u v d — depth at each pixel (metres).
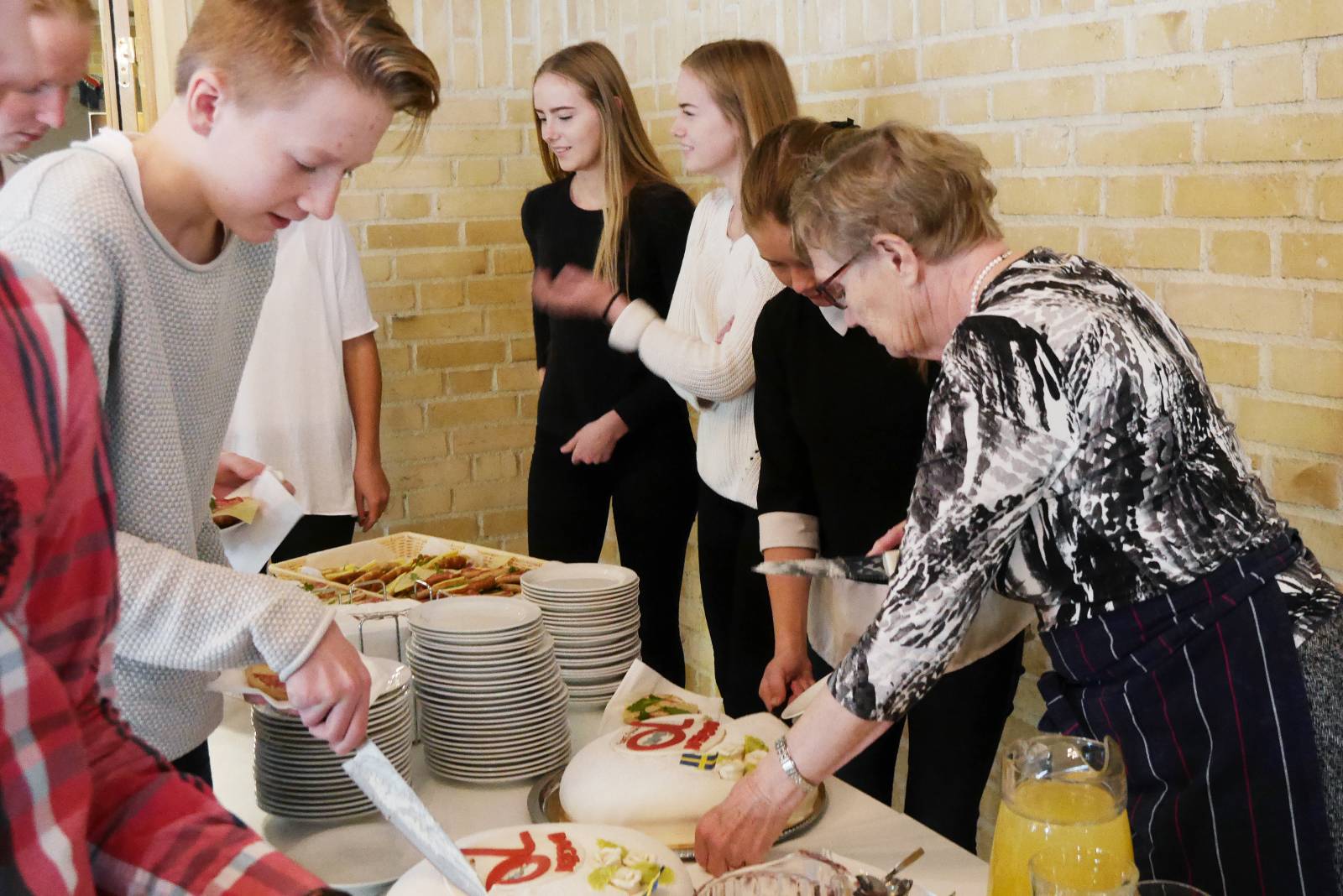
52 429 0.58
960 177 1.37
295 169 1.21
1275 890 1.27
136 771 0.73
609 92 3.05
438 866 0.95
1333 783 1.29
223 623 1.17
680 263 3.05
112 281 1.15
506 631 1.56
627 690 1.73
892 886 1.16
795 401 2.13
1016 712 2.62
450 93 3.98
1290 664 1.27
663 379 3.04
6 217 1.14
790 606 2.18
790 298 2.14
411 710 1.62
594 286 3.08
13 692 0.54
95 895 0.65
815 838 1.38
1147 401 1.25
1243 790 1.27
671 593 3.24
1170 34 2.18
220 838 0.72
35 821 0.55
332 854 1.40
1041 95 2.44
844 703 1.28
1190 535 1.27
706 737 1.50
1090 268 1.36
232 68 1.17
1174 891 0.96
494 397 4.20
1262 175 2.06
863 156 1.40
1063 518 1.28
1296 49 1.98
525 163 4.12
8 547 0.55
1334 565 2.04
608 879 1.17
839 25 2.93
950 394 1.25
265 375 3.17
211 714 1.39
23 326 0.58
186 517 1.27
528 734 1.58
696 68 2.58
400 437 4.09
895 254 1.40
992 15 2.52
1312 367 2.03
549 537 3.30
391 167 3.94
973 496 1.23
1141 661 1.29
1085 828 1.08
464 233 4.07
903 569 1.28
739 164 2.59
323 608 1.22
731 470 2.59
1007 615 1.77
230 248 1.33
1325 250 1.98
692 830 1.38
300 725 1.44
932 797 2.01
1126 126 2.28
